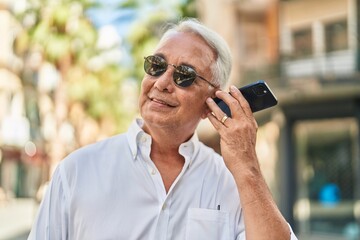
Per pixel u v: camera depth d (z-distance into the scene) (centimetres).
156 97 179
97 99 1619
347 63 1171
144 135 183
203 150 190
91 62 1259
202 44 184
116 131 2189
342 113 1155
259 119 1338
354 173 1123
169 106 179
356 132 1132
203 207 181
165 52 181
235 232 183
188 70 178
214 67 185
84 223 172
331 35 1215
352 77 1109
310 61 1217
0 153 2452
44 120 2598
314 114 1193
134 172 178
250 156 173
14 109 2498
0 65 2298
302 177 1207
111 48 1175
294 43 1296
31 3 982
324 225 1155
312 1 1265
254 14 1550
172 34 186
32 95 2559
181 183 181
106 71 1397
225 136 175
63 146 1605
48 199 176
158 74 181
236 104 178
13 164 2578
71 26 1042
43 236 172
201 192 183
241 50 1545
